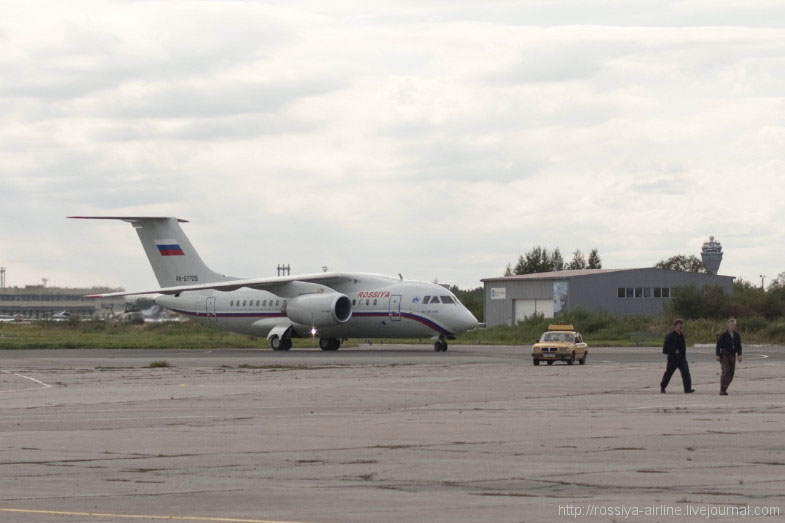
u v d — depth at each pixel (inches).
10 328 5378.9
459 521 538.0
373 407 1211.2
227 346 3361.2
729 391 1460.4
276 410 1176.8
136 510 572.1
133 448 833.5
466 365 2190.0
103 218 3312.0
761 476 677.9
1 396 1403.8
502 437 895.1
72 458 776.3
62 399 1349.7
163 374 1887.3
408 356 2630.4
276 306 3191.4
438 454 789.2
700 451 799.1
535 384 1606.8
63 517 552.7
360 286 3058.6
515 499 599.2
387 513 559.8
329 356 2645.2
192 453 801.6
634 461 747.4
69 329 5241.1
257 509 573.3
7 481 672.4
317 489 636.7
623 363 2268.7
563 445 838.5
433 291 2940.5
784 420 1034.1
